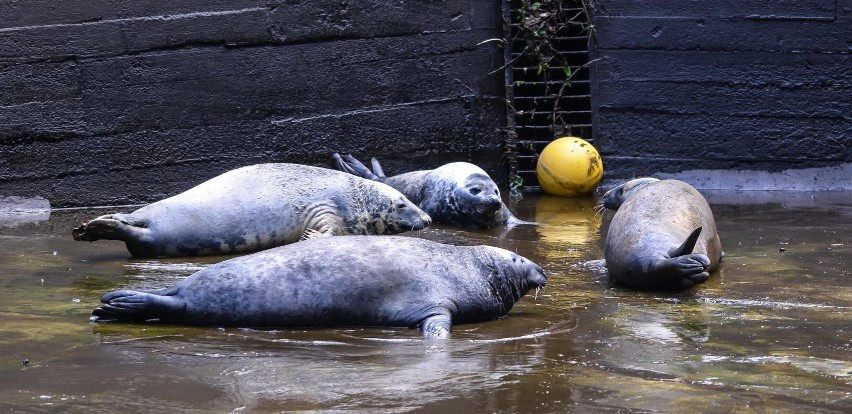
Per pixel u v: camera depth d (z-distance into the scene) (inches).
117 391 289.1
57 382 298.0
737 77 866.8
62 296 428.1
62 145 745.6
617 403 281.6
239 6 777.6
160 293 386.6
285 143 801.6
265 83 791.7
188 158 776.9
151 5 756.6
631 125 880.9
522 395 288.8
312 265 388.5
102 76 749.3
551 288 474.0
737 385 302.0
